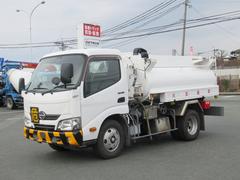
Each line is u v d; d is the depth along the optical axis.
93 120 7.24
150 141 9.84
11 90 25.42
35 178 6.45
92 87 7.27
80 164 7.38
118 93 7.80
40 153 8.77
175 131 9.83
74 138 6.91
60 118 7.02
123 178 6.22
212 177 6.14
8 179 6.45
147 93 8.69
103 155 7.55
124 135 8.09
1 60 26.69
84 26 15.19
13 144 10.23
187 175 6.30
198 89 10.14
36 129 7.53
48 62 7.84
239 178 6.06
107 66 7.66
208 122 14.02
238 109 19.36
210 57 10.86
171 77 9.34
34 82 7.87
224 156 7.75
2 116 20.17
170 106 9.66
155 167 6.93
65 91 6.98
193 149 8.62
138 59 8.71
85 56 7.31
